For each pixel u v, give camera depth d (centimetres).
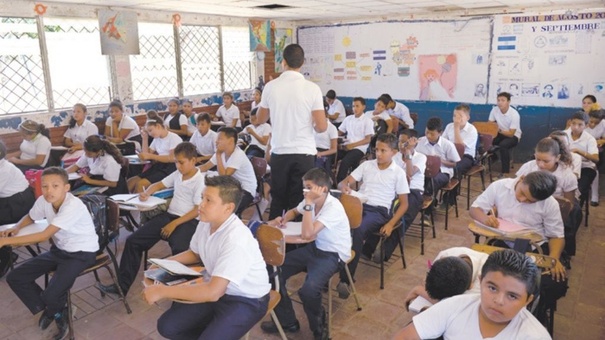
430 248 409
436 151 475
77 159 496
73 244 277
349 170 580
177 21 725
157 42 716
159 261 220
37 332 289
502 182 281
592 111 562
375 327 289
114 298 326
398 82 838
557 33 680
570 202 294
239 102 859
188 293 190
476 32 743
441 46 779
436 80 796
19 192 391
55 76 608
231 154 394
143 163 485
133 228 452
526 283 137
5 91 563
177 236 320
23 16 559
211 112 809
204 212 205
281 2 626
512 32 714
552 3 657
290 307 276
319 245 277
